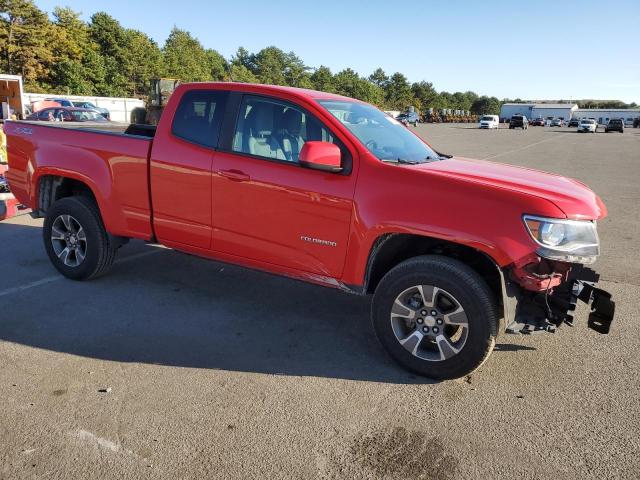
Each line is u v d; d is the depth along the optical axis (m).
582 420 3.09
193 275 5.43
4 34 49.06
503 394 3.36
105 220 4.78
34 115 19.55
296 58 132.00
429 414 3.12
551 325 3.34
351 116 4.14
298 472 2.59
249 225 4.04
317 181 3.72
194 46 105.38
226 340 4.00
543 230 3.13
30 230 6.99
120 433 2.84
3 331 3.99
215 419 3.00
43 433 2.82
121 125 5.78
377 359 3.79
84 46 60.22
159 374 3.46
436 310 3.43
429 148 4.69
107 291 4.89
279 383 3.41
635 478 2.61
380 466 2.65
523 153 22.84
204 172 4.17
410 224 3.39
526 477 2.60
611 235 7.74
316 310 4.66
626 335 4.28
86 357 3.65
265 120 4.03
